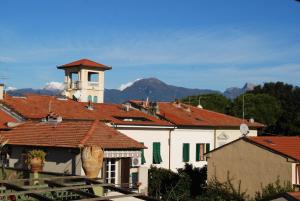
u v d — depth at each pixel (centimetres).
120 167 2600
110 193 1978
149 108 4300
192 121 4222
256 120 7369
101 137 2584
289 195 1839
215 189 2739
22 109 3406
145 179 2673
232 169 2816
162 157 3891
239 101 7681
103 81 6831
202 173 3353
